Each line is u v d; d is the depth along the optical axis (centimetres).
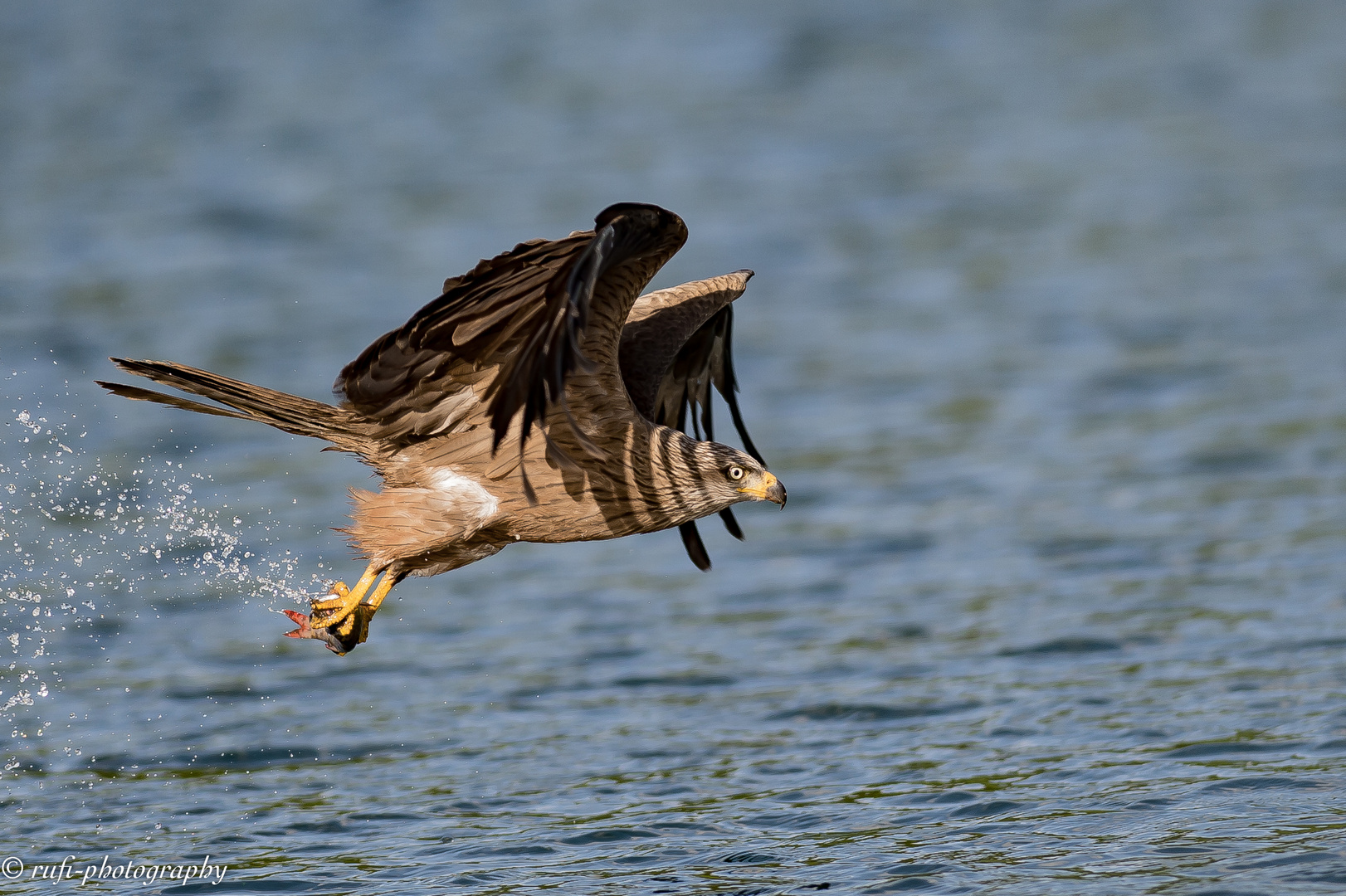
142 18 4769
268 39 4531
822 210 3073
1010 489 1786
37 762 1129
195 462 1878
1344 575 1452
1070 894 838
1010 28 4678
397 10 4878
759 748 1131
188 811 1039
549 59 4294
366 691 1282
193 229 2884
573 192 3116
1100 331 2402
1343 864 854
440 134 3600
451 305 790
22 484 1786
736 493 894
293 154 3406
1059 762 1060
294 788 1080
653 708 1230
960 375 2227
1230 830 916
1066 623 1375
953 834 944
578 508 887
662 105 3856
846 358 2323
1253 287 2592
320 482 1819
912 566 1570
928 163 3400
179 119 3691
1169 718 1131
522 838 975
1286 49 4378
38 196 3083
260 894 898
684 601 1511
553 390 728
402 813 1027
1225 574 1482
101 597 1491
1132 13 4850
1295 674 1208
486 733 1185
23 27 4684
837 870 894
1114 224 2978
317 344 2258
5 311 2398
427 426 869
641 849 948
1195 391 2114
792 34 4584
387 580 896
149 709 1237
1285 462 1822
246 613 1466
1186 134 3603
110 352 2228
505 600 1534
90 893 909
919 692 1233
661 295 1031
